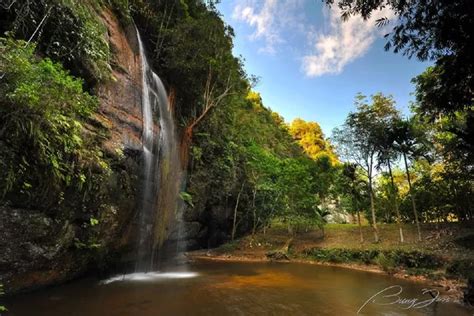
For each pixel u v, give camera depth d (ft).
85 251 26.81
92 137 26.27
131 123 36.01
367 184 69.15
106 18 37.09
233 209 71.05
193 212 56.49
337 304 24.44
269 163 73.00
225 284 31.27
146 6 51.60
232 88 62.49
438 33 16.84
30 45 20.26
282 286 31.45
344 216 108.68
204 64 51.55
